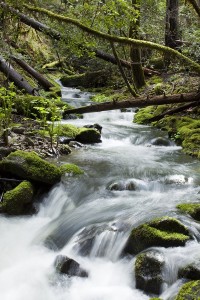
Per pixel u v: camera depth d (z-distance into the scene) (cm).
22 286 391
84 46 877
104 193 556
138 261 378
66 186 571
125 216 470
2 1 862
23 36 1655
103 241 432
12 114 891
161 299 340
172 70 1179
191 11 1354
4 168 576
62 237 473
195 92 865
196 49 1022
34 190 566
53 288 384
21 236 497
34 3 895
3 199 543
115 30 979
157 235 399
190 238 404
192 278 352
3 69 1046
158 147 811
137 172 624
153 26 1138
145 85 1279
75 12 839
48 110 804
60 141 762
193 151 747
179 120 919
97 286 381
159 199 525
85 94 1463
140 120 1028
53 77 1730
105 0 782
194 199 515
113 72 1591
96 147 792
